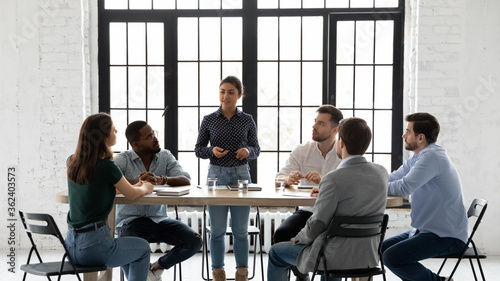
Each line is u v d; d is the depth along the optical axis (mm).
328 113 4102
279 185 3910
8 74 5902
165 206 4172
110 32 6082
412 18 5898
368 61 5977
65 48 5895
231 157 4492
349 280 4652
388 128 6027
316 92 6074
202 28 6059
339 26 5961
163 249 5840
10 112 5926
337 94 6004
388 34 5969
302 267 3113
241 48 6066
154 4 6074
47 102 5914
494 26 5723
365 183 3023
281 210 6105
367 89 5992
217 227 4367
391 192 3635
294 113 6098
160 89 6102
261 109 6102
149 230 3975
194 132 6125
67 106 5910
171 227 4004
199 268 5289
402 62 5965
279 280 3369
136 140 4086
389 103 6004
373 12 5926
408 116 3854
